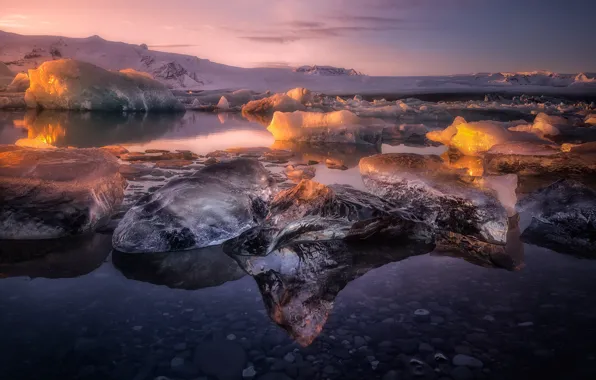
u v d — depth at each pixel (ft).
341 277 5.39
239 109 43.01
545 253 6.22
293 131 19.30
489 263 5.84
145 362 3.52
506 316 4.33
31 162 8.03
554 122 22.22
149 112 37.14
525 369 3.49
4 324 4.10
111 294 4.81
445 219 7.36
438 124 28.68
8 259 5.88
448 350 3.74
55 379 3.31
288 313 4.41
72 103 34.37
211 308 4.49
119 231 6.48
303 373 3.42
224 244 6.58
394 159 9.20
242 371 3.43
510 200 7.94
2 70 58.80
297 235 6.74
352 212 6.94
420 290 4.97
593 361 3.58
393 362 3.57
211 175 7.48
